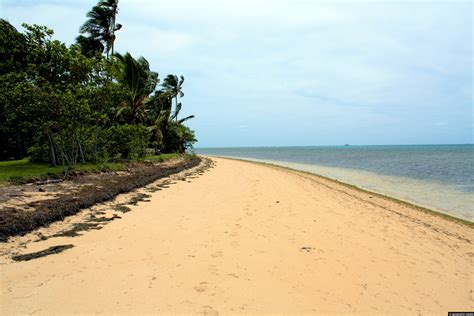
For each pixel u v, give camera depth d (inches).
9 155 895.7
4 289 153.6
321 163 1464.1
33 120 492.1
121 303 145.8
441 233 302.7
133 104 832.3
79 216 289.7
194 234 257.0
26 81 474.9
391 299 165.2
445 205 451.8
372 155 2374.5
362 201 457.1
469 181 716.0
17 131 642.8
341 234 277.7
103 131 693.9
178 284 167.6
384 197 503.8
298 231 279.9
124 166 636.7
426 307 159.2
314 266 202.4
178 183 571.5
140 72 830.5
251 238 253.1
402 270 204.5
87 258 195.9
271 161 1716.3
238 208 364.8
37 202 284.0
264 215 335.0
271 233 269.7
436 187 627.8
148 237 243.4
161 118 1148.5
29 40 500.7
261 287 169.3
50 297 148.2
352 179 766.5
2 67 486.0
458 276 200.1
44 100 462.9
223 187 541.3
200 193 465.1
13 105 458.6
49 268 178.9
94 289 157.6
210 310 143.6
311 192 520.4
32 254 197.6
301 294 164.4
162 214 320.2
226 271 187.2
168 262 196.9
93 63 555.5
